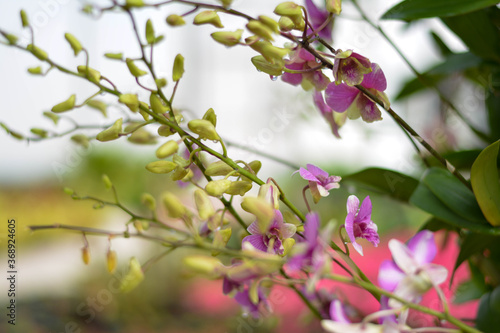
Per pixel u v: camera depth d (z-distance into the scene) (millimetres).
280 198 809
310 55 842
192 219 773
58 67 805
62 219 2771
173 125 792
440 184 886
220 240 785
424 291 751
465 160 947
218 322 2016
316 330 1493
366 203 826
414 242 768
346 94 841
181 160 798
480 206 844
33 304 2086
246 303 870
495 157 827
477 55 952
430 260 761
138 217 848
